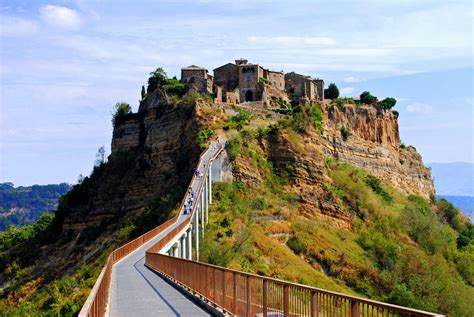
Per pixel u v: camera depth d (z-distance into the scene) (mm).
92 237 162250
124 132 183375
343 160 186250
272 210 129500
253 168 140250
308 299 24125
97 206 170375
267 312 27594
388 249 133500
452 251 156625
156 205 139500
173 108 167000
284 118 162625
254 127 156000
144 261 67125
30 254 173750
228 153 139000
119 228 148750
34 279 154500
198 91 177625
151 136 169500
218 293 34344
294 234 123000
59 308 82812
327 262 119062
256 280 29125
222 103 166625
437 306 114750
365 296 113000
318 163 150750
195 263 39906
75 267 147625
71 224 172375
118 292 42906
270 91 187500
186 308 35719
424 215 171375
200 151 139625
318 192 144375
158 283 48250
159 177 159000
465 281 147375
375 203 161500
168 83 184000
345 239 133375
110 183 174375
